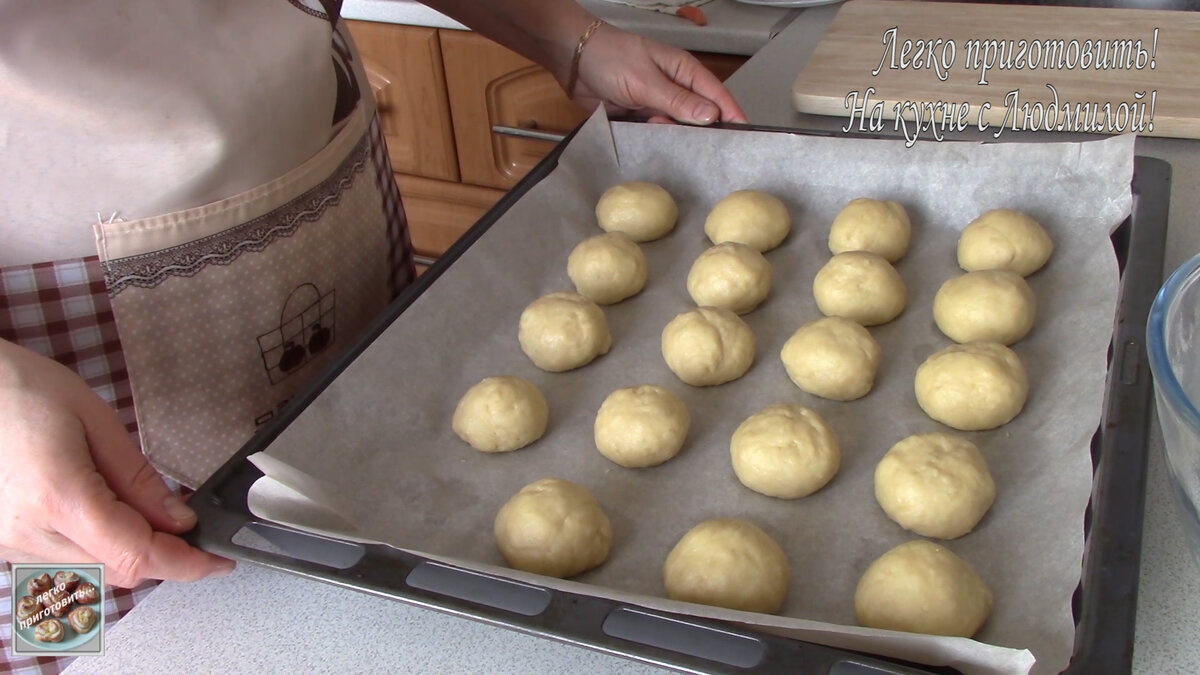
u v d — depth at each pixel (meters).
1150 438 1.03
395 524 1.16
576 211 1.65
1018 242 1.39
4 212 1.12
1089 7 1.95
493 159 2.76
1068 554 0.95
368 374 1.26
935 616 0.95
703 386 1.37
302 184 1.28
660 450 1.23
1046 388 1.24
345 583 0.88
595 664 0.86
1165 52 1.70
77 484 0.82
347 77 1.42
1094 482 0.95
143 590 1.33
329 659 0.88
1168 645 0.83
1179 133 1.54
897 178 1.55
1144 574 0.90
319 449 1.17
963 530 1.08
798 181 1.61
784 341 1.44
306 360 1.39
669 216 1.63
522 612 0.83
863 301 1.41
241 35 1.18
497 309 1.46
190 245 1.19
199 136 1.14
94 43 1.07
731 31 2.08
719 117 1.64
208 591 0.96
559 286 1.54
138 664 0.89
